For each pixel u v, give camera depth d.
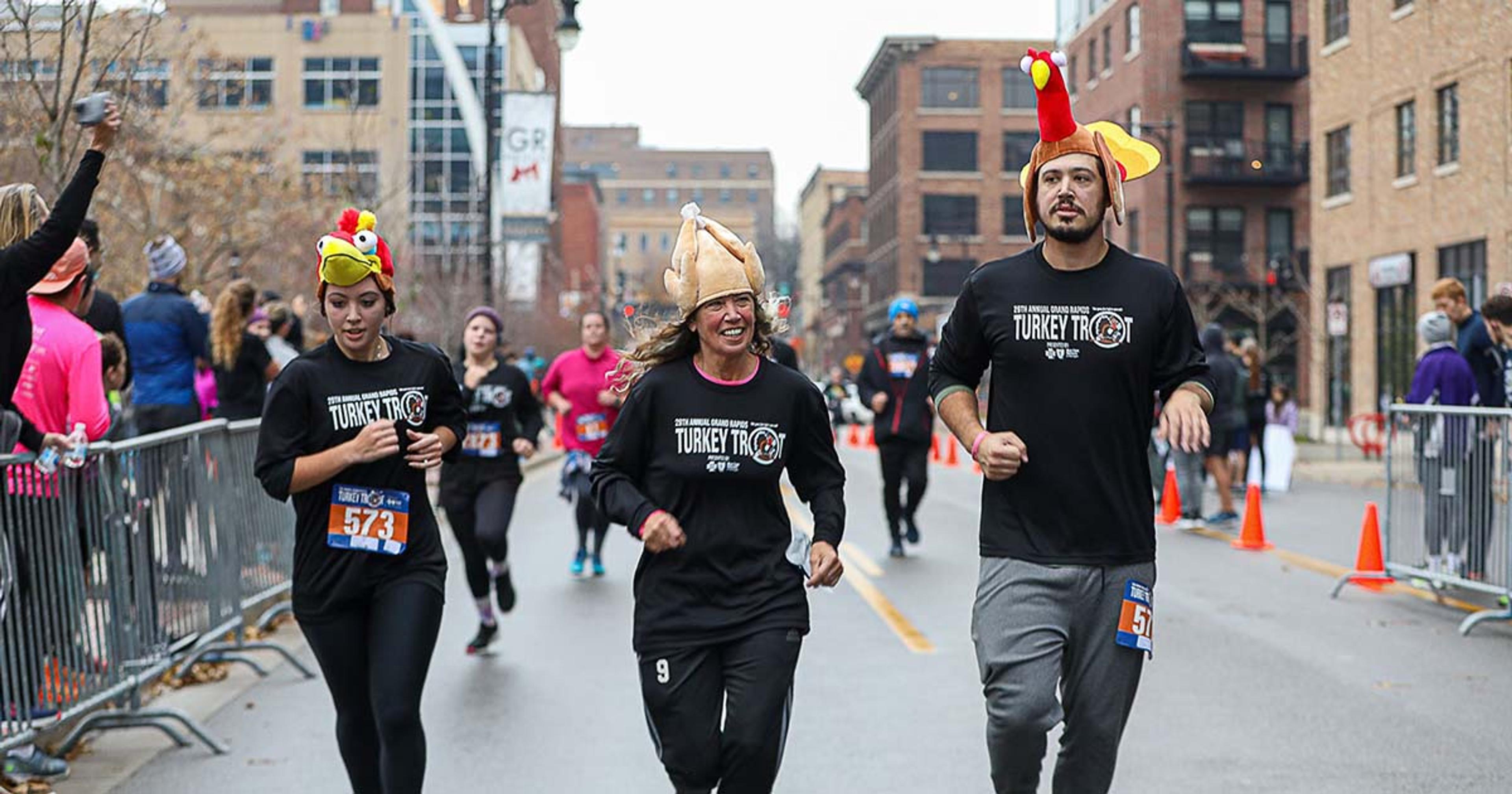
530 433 13.52
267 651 13.45
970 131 109.56
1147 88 66.88
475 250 60.94
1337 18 45.56
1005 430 6.62
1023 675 6.48
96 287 12.88
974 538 21.58
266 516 13.95
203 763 9.54
